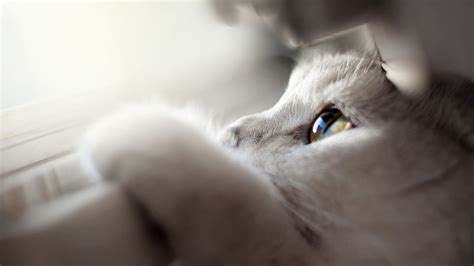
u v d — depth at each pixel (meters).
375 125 0.34
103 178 0.29
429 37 0.31
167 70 0.46
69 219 0.26
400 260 0.31
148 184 0.28
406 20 0.31
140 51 0.45
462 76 0.32
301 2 0.32
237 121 0.37
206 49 0.47
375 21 0.32
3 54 0.41
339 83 0.35
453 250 0.31
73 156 0.35
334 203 0.32
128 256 0.27
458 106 0.33
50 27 0.42
